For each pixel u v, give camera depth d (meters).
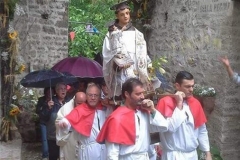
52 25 9.61
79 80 6.84
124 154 3.46
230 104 6.40
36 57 9.50
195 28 7.37
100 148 4.37
